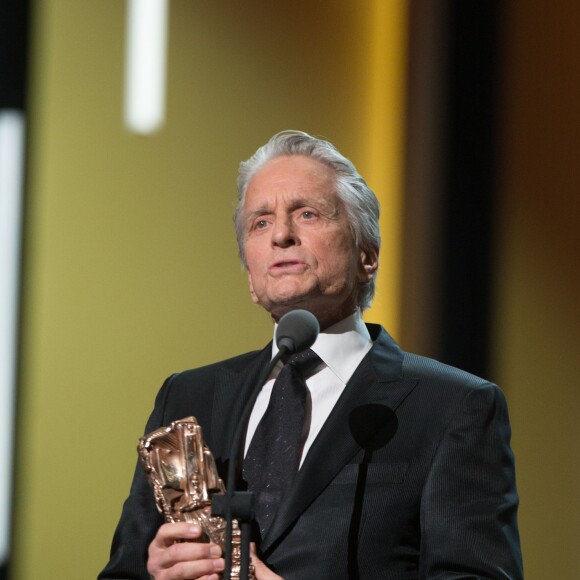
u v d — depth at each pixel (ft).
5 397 42.75
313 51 45.47
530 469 46.11
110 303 43.39
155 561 23.04
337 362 25.80
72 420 42.88
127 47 44.45
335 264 25.39
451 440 24.07
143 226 43.78
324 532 23.30
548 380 46.68
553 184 47.52
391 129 46.19
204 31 44.83
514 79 47.78
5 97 43.75
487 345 46.44
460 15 47.24
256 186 26.18
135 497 26.78
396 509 23.58
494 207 47.06
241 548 20.59
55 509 42.47
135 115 44.16
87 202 43.68
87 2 44.42
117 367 43.19
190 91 44.52
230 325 43.62
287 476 24.25
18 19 44.09
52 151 43.75
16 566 42.11
